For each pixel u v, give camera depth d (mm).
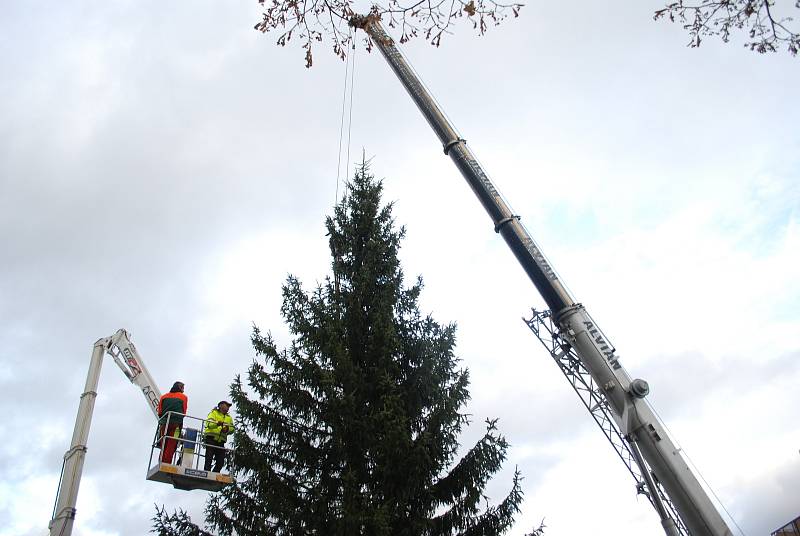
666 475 14539
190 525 12602
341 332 14680
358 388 13656
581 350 16266
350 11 7613
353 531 11766
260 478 12781
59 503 15164
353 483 12227
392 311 15172
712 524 13969
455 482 12992
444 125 20453
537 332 17203
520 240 18078
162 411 14922
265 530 12273
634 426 15117
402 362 14695
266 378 13961
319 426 13953
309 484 13336
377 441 12984
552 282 17281
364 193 18016
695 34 7363
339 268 16609
